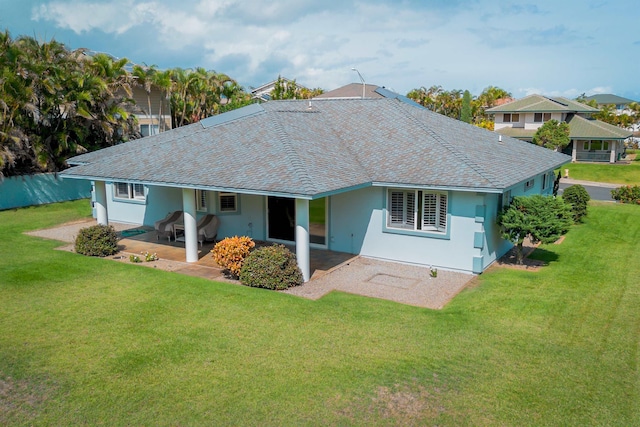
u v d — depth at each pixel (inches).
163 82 1523.1
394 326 439.2
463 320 453.4
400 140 721.6
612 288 546.0
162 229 783.7
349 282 575.5
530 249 736.3
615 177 1881.2
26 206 1112.8
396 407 315.9
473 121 2994.6
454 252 613.0
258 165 611.2
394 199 651.5
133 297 517.7
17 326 443.8
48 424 302.7
